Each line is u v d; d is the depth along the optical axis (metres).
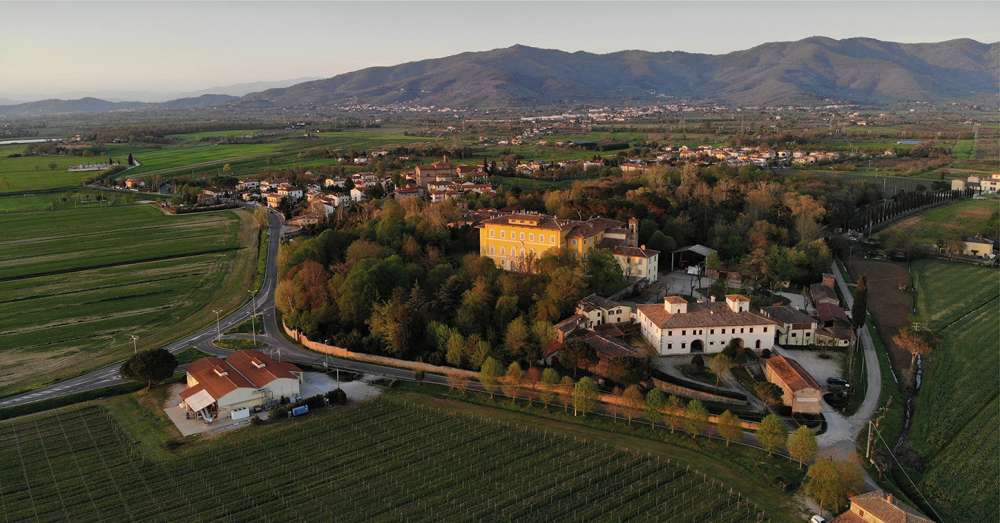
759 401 161.62
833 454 139.50
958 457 140.88
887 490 127.94
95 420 157.88
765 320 187.00
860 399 163.75
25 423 156.62
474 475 134.50
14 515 123.12
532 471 135.38
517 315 197.62
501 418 156.50
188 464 138.88
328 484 132.00
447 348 181.75
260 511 123.69
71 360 192.50
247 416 158.38
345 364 187.88
